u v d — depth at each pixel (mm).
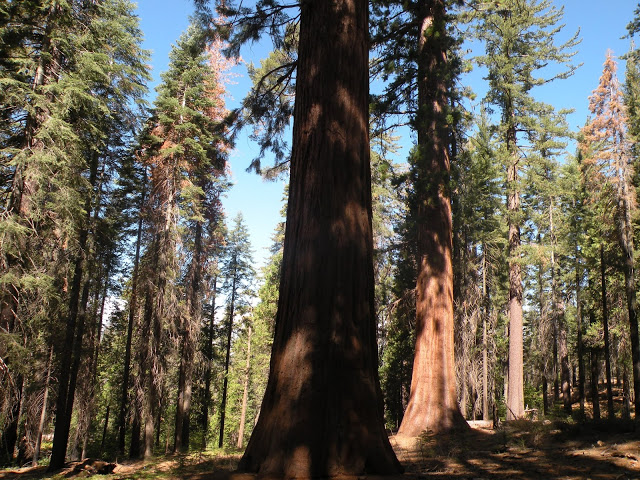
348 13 4965
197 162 20281
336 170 4477
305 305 4137
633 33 21969
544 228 25547
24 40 13250
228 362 31688
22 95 11938
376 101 12594
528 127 18250
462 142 14367
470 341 19625
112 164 17656
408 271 19328
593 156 21125
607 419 7234
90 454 25453
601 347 25859
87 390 18656
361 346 4148
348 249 4312
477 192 15141
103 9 14719
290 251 4430
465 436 8922
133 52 17062
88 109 13797
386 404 22812
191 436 28359
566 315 29672
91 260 15875
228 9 7828
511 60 18484
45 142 12375
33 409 15039
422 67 11750
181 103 19969
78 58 13500
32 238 12367
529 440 6703
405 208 19953
